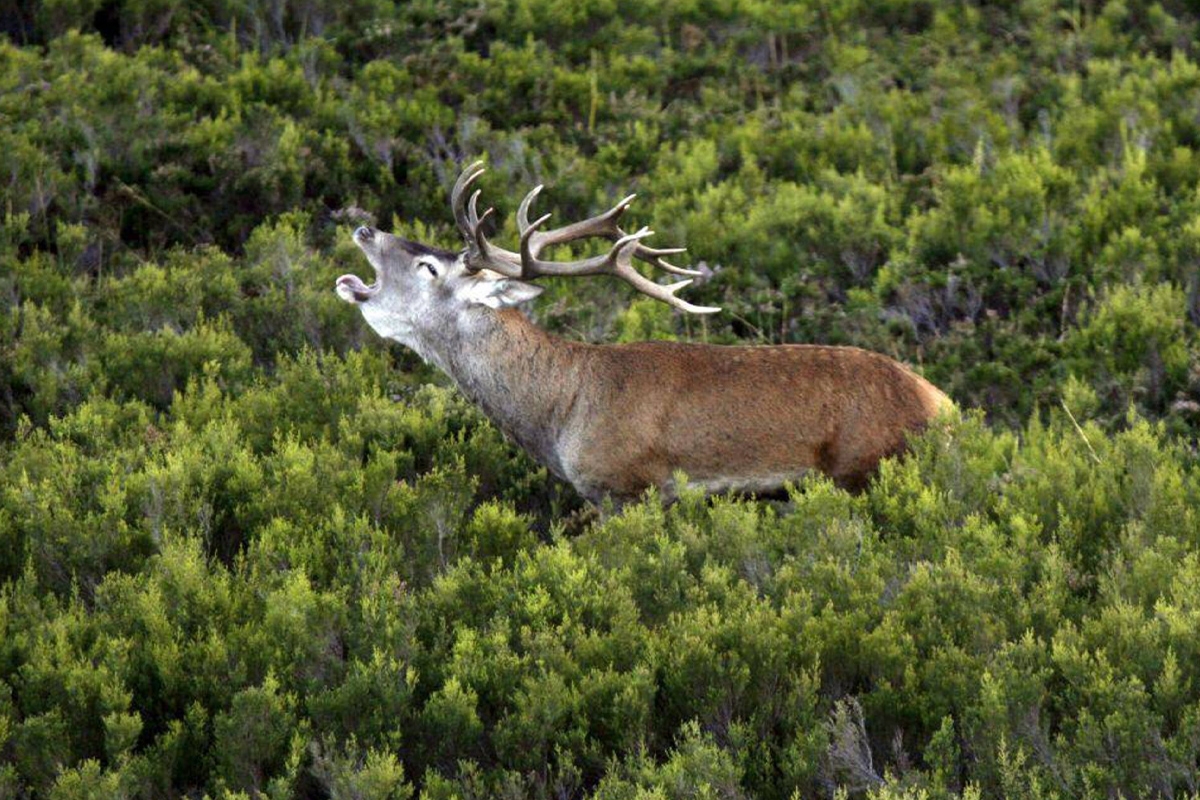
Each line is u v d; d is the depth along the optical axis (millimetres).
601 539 16844
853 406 17875
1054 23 35344
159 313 22812
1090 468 19016
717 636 15102
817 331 24031
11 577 16953
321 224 26703
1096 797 13133
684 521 17359
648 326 23219
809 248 26312
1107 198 26406
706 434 18000
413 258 19234
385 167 27625
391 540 17328
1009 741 13703
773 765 14008
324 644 15078
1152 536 17391
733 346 18484
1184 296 23656
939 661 14648
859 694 14711
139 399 21266
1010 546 17703
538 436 19000
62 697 14258
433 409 20547
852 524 16719
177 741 13859
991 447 19266
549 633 15023
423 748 14273
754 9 34469
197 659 14797
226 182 26656
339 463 18781
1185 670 14586
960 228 25891
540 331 18922
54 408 20562
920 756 14477
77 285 23250
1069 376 22125
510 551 17766
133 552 17094
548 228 27188
